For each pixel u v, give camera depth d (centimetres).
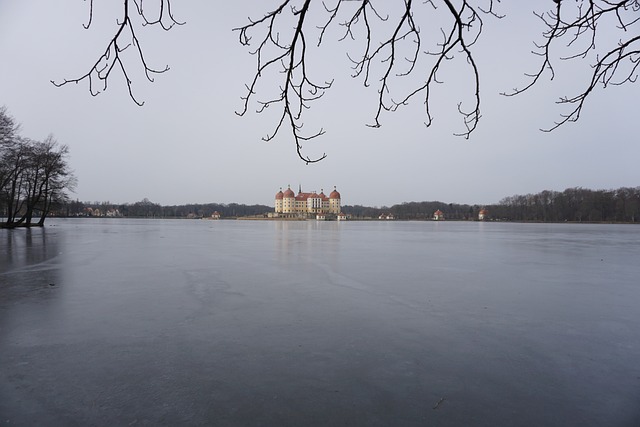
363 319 857
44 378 553
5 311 898
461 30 324
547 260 1991
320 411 473
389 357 640
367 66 356
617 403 496
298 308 948
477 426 445
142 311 906
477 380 559
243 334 747
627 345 704
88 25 294
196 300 1021
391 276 1436
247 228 6825
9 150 3691
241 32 319
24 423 442
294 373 576
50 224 7412
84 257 1938
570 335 759
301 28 313
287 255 2145
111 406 480
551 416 466
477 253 2339
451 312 923
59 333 744
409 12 323
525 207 13838
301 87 344
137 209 18475
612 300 1059
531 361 629
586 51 368
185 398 501
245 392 518
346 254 2227
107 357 629
